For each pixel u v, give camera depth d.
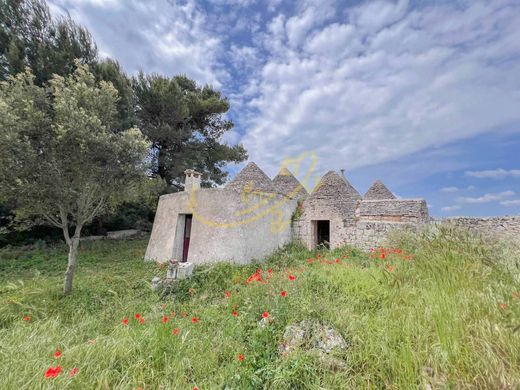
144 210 18.47
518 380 2.18
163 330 3.51
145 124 15.94
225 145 18.98
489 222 9.66
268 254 10.91
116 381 2.69
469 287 3.80
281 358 2.85
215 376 2.72
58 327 4.42
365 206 11.62
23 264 9.90
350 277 4.88
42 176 6.05
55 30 13.15
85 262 10.30
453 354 2.53
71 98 6.05
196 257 9.66
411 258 5.43
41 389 2.45
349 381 2.48
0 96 5.96
